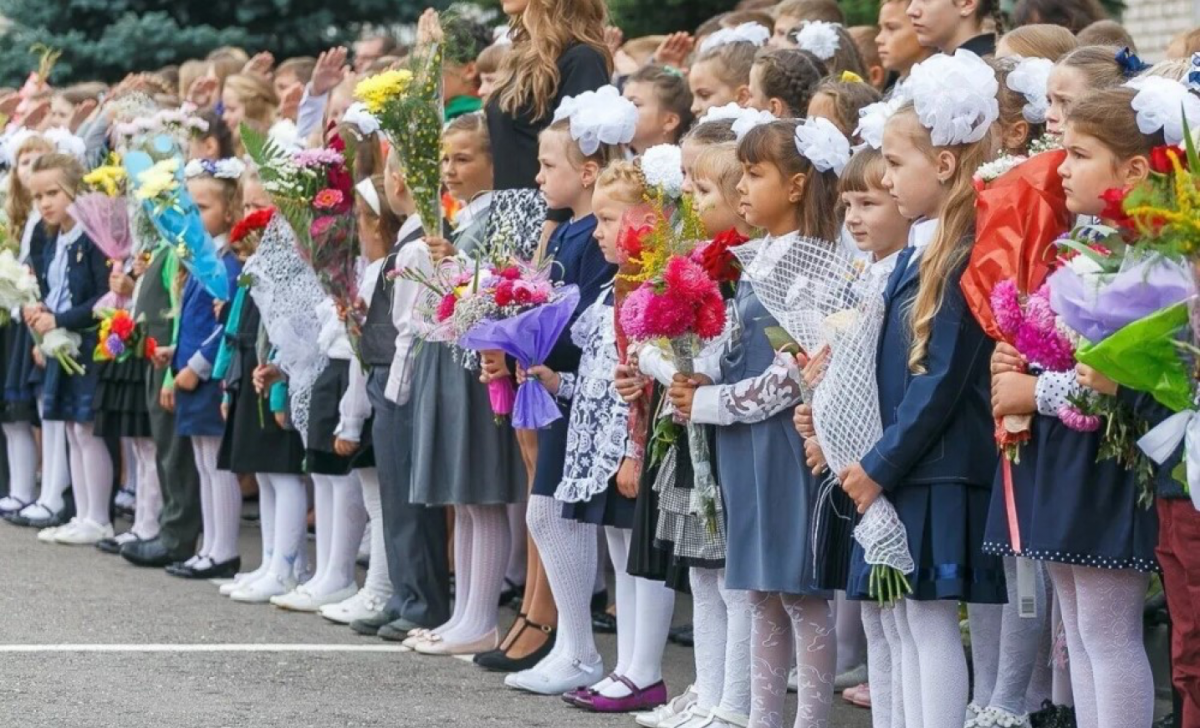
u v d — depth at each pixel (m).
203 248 14.20
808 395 8.59
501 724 9.98
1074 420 7.62
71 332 16.33
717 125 10.10
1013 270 7.87
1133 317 7.04
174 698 10.41
